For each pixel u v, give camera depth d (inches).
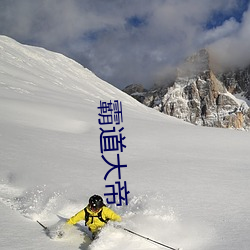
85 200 313.9
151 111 3902.6
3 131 725.9
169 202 312.3
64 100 1883.6
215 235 229.9
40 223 248.4
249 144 882.1
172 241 218.8
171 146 784.9
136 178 422.9
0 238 209.3
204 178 433.4
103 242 208.5
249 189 376.8
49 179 393.1
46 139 708.0
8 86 1803.6
